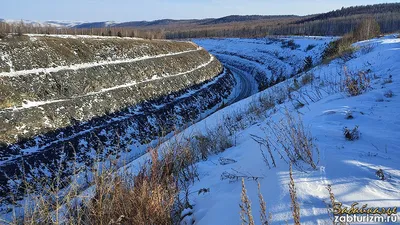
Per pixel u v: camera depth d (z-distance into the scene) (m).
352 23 74.88
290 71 45.47
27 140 18.62
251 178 3.69
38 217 3.19
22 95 21.41
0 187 13.95
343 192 2.78
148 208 3.17
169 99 32.25
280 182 3.14
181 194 4.12
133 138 23.16
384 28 72.12
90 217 3.18
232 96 40.97
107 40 35.47
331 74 12.48
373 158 3.34
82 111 23.41
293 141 4.01
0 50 23.72
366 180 2.91
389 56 11.68
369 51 16.11
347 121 4.73
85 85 26.27
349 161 3.29
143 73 33.69
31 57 25.05
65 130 20.91
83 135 20.97
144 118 26.27
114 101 26.61
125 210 3.13
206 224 3.04
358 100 5.93
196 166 5.16
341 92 7.45
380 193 2.70
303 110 6.83
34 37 27.62
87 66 28.56
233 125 9.62
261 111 10.61
